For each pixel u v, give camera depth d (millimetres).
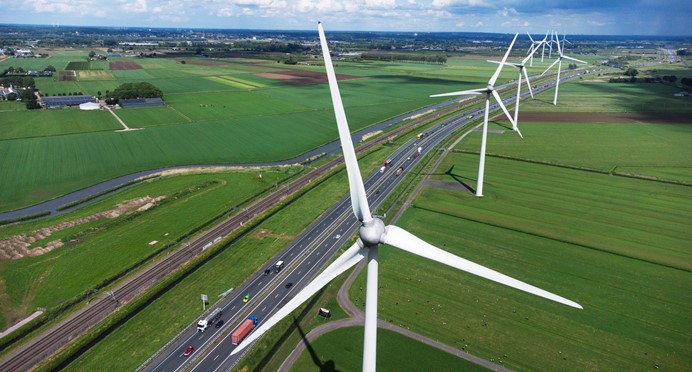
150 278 76562
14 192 113250
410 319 65188
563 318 65438
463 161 139375
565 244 87062
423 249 35281
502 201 108125
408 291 72000
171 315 67125
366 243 36312
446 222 96938
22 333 62531
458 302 69125
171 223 97688
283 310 36750
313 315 66375
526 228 93688
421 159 142875
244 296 71812
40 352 59219
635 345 60062
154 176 126562
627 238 89000
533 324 64188
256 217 99250
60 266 80000
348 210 104938
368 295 38594
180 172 129500
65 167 131625
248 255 84750
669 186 116500
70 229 94000
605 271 77625
